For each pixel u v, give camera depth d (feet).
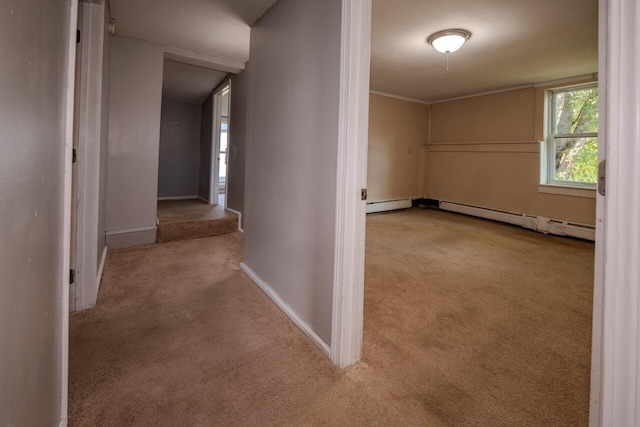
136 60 10.77
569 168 15.12
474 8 8.67
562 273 9.59
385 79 15.83
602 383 2.11
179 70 14.14
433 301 7.54
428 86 17.17
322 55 5.47
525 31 10.02
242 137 13.51
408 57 12.54
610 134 2.00
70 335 5.77
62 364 3.69
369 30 4.84
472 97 18.94
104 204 9.46
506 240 13.62
